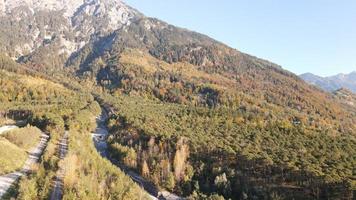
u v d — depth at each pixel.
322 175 99.75
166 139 134.25
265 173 108.62
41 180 82.31
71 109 194.75
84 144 129.38
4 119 174.75
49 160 101.06
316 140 147.25
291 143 139.62
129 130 152.75
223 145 130.00
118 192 85.19
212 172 113.69
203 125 168.38
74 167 89.25
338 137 160.75
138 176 116.88
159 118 178.25
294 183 102.19
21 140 119.50
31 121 164.50
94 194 78.75
